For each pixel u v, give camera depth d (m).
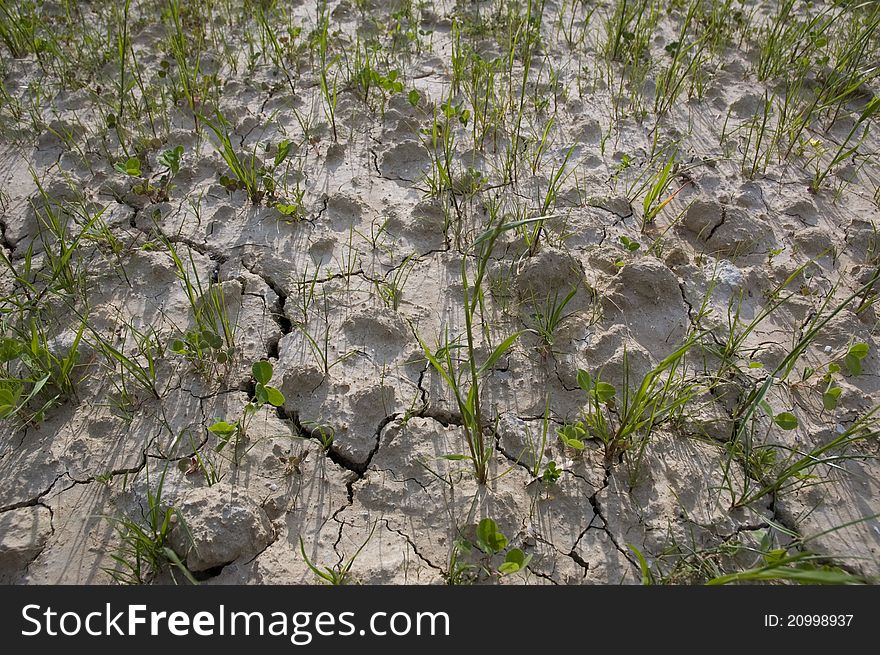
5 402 2.38
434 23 5.24
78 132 4.02
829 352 2.85
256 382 2.71
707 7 5.45
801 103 4.37
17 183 3.67
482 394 2.68
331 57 4.74
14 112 4.12
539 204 3.54
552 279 3.03
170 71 4.61
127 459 2.45
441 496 2.35
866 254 3.33
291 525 2.29
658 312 2.98
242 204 3.55
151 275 3.11
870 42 4.80
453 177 3.68
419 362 2.78
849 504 2.35
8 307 2.94
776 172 3.83
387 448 2.48
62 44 4.89
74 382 2.65
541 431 2.57
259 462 2.43
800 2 5.54
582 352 2.80
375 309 2.92
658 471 2.42
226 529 2.14
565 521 2.30
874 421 2.56
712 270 3.20
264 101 4.34
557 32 5.14
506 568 2.00
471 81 4.46
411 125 4.07
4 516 2.29
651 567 2.19
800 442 2.53
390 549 2.24
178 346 2.65
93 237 3.26
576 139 4.04
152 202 3.54
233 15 5.34
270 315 2.98
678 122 4.22
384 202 3.59
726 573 2.16
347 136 4.03
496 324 2.93
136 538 2.10
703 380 2.72
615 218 3.50
